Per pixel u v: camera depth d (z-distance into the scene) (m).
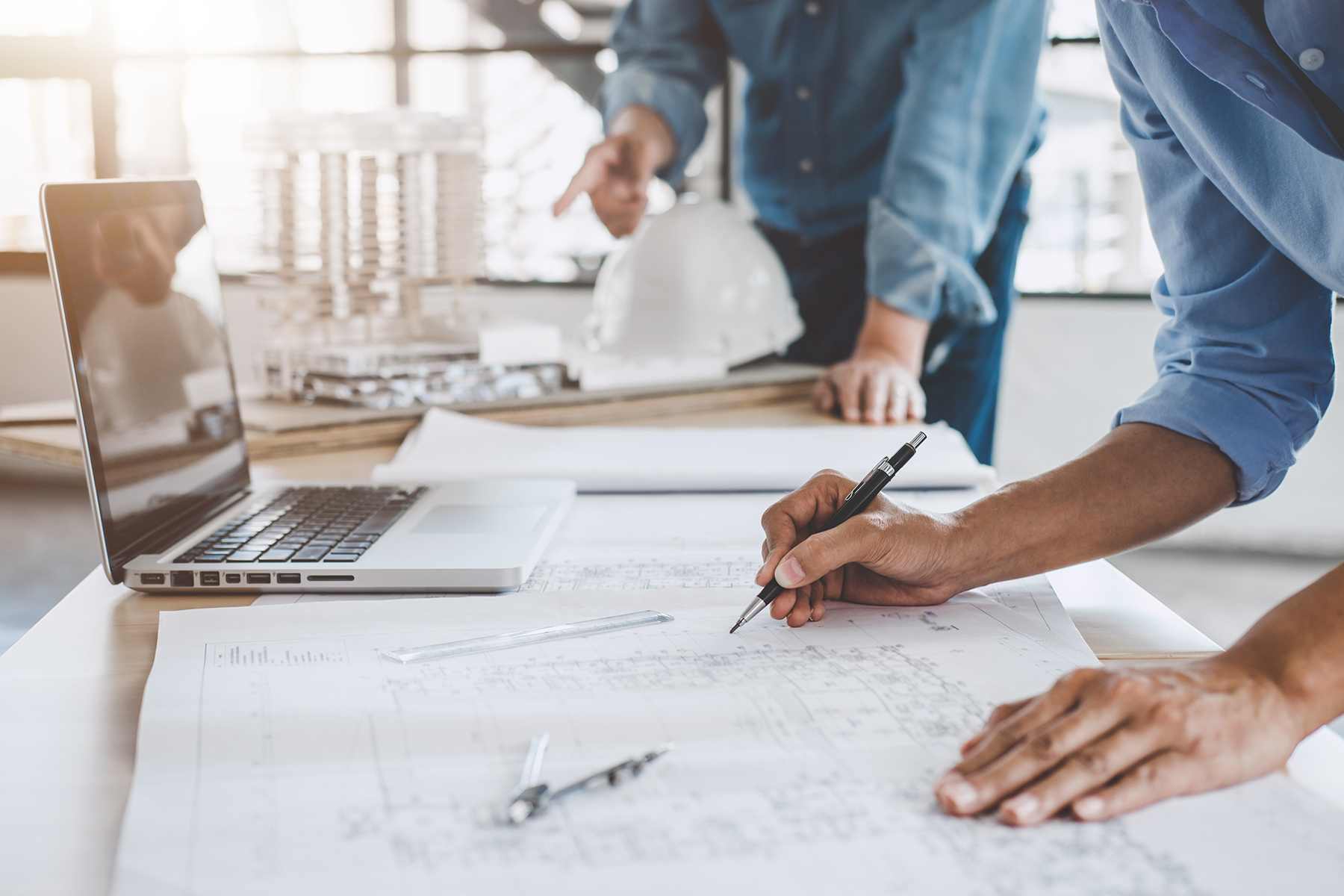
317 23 4.33
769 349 1.65
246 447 1.06
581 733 0.55
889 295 1.54
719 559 0.87
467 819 0.47
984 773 0.48
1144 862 0.44
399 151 1.37
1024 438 3.65
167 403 0.88
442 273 1.43
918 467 1.10
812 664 0.64
